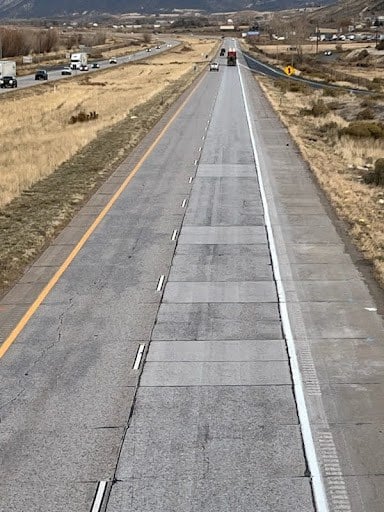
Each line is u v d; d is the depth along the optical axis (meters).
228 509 10.88
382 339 16.58
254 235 24.92
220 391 14.33
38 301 18.98
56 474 11.77
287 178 34.31
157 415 13.46
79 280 20.56
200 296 19.30
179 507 10.94
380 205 28.95
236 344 16.38
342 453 12.25
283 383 14.62
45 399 14.08
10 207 28.91
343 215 27.33
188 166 37.28
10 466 11.98
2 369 15.30
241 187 32.34
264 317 17.86
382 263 21.36
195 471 11.80
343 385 14.52
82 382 14.73
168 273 21.12
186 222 26.62
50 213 27.73
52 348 16.25
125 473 11.77
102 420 13.32
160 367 15.33
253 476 11.66
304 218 27.06
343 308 18.38
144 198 30.38
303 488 11.35
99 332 17.08
